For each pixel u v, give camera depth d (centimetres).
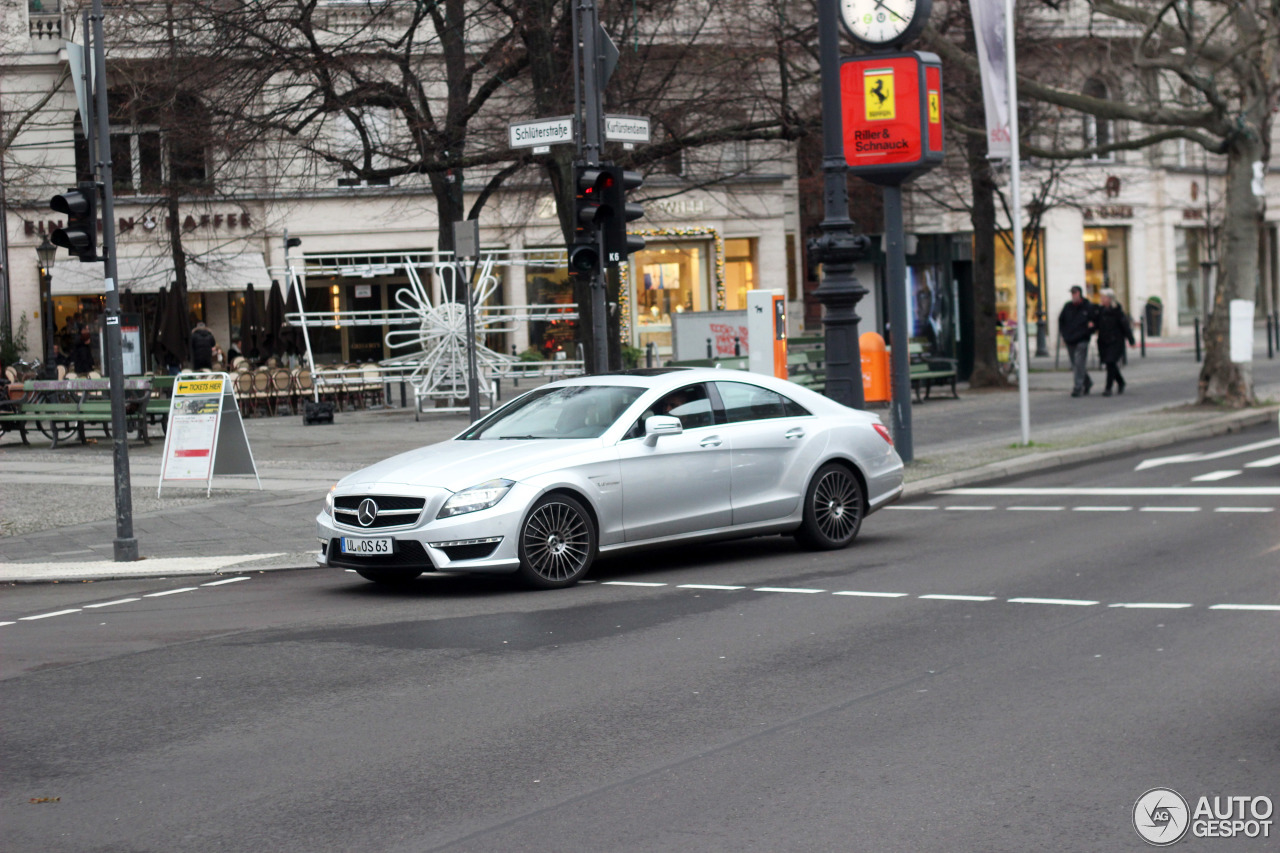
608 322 2080
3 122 3114
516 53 2300
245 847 504
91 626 976
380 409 2923
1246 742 595
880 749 600
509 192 2903
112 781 590
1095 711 651
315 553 1261
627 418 1102
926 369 2748
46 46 3762
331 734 653
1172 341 4997
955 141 3014
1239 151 2327
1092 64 3119
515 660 800
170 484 1788
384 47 2292
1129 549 1141
